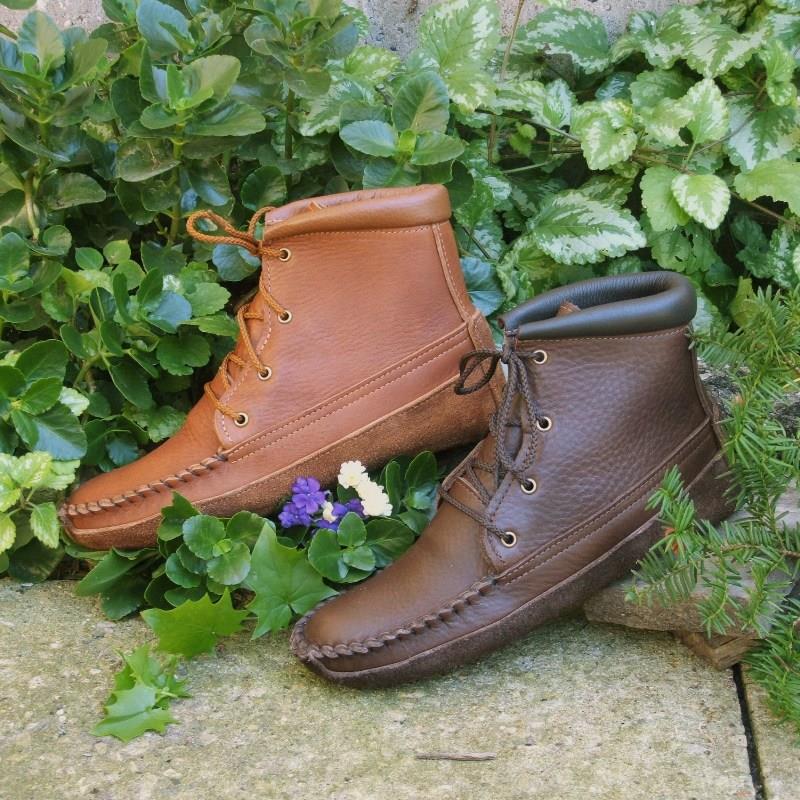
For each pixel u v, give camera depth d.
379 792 0.92
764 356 1.07
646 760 0.96
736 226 1.77
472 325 1.23
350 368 1.20
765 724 1.01
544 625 1.19
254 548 1.14
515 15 1.83
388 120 1.45
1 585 1.29
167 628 1.09
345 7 1.71
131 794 0.92
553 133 1.71
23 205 1.44
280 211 1.21
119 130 1.56
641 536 1.09
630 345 1.06
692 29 1.71
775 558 1.03
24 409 1.25
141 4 1.41
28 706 1.04
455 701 1.06
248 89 1.48
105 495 1.22
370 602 1.08
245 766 0.96
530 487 1.07
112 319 1.31
